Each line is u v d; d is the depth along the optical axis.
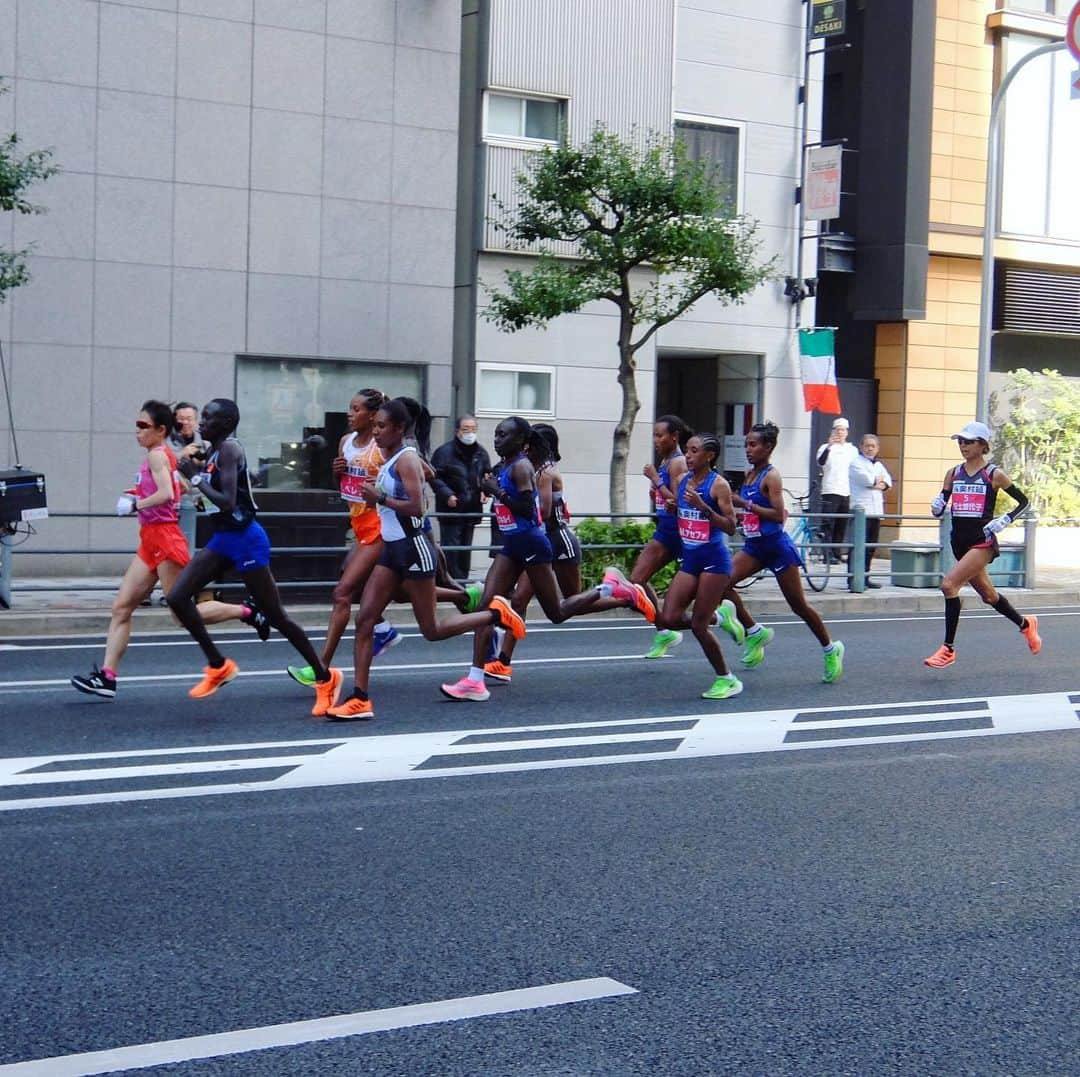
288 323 19.86
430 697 10.85
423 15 20.52
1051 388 27.56
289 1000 5.08
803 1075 4.61
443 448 17.62
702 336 23.23
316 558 16.11
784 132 23.92
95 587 15.35
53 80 18.38
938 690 11.87
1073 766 9.08
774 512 11.84
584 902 6.26
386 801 7.79
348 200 20.17
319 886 6.36
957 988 5.40
